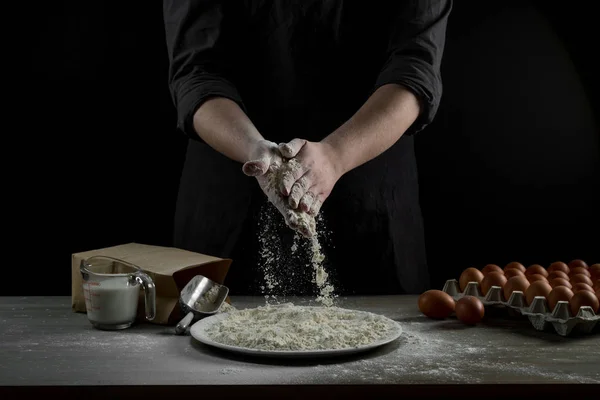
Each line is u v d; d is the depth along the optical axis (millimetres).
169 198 2760
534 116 2643
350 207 1949
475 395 1073
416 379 1102
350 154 1552
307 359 1204
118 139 2721
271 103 1942
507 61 2629
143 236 2771
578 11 2566
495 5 2609
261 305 1647
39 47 2635
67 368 1157
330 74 1916
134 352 1257
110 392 1060
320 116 1933
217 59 1825
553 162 2656
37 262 2734
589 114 2613
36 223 2725
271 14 1870
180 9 1844
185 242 2057
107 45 2660
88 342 1324
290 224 1410
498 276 1595
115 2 2637
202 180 2010
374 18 1867
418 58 1766
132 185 2748
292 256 1968
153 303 1419
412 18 1798
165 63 2680
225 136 1596
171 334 1392
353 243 1977
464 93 2658
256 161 1371
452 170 2699
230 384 1065
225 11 1838
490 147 2672
